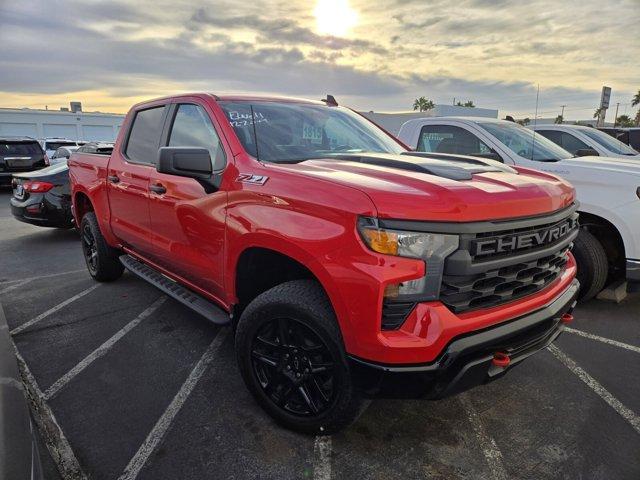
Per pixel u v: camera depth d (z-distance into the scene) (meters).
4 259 6.55
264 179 2.55
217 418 2.76
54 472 2.32
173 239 3.39
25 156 14.42
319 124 3.45
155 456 2.43
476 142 5.88
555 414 2.83
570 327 4.14
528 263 2.33
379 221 2.00
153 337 3.86
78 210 5.38
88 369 3.34
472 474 2.32
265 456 2.44
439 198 2.05
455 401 2.96
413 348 1.99
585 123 16.34
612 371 3.36
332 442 2.55
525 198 2.28
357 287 2.03
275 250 2.41
